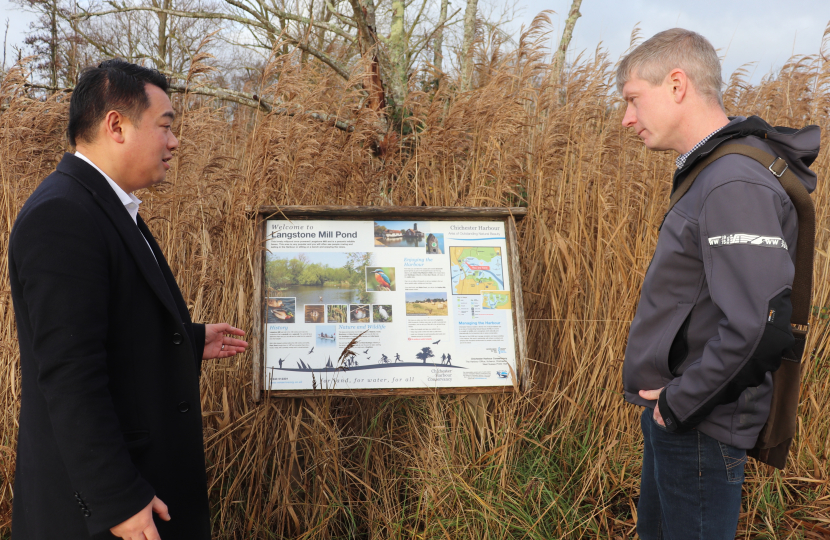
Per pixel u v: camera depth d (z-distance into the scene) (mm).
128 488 1073
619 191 3191
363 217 2346
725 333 1207
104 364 1118
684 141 1501
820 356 2990
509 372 2275
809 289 1349
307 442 2373
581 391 2676
